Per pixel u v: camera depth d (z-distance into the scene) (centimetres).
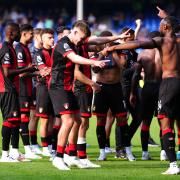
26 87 1580
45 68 1409
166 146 1243
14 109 1405
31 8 5406
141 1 5353
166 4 5331
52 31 1505
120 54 1534
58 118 1488
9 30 1401
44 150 1583
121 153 1535
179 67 1246
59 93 1276
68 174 1228
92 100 1526
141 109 1498
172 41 1245
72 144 1340
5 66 1389
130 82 1612
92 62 1228
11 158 1427
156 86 1478
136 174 1236
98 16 5406
